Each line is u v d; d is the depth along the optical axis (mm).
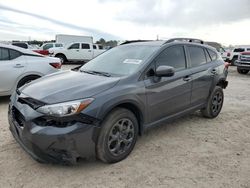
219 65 5848
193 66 5102
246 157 4027
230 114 6355
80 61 22969
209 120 5781
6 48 6527
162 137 4691
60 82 3826
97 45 23516
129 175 3414
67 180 3268
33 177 3305
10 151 3941
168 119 4551
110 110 3504
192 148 4281
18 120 3584
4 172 3391
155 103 4172
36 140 3170
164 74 4008
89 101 3314
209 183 3289
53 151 3199
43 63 6969
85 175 3385
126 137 3789
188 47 5137
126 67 4234
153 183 3256
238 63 16469
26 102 3496
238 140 4703
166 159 3867
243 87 10859
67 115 3174
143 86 3947
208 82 5441
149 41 5090
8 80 6418
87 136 3283
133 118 3824
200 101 5352
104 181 3271
